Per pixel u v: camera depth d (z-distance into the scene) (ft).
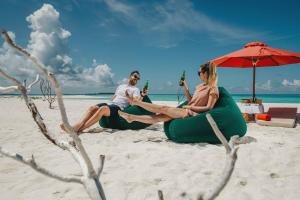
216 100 15.44
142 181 9.56
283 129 20.57
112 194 8.67
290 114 24.27
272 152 12.93
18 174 10.19
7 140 15.94
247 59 29.30
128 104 19.97
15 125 22.48
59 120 26.58
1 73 3.19
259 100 26.84
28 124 23.18
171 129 15.25
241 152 12.82
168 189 8.96
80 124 18.02
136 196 8.54
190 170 10.59
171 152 13.03
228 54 26.99
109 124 19.44
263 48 25.61
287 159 11.91
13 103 57.88
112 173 10.29
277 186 9.26
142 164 11.23
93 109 18.51
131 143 15.14
